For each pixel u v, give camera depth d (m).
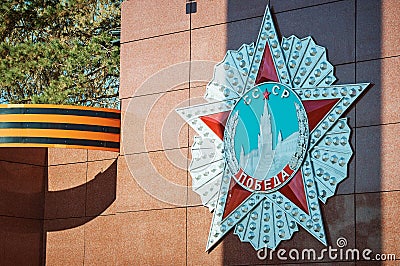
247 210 18.67
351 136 17.61
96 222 22.34
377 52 17.55
